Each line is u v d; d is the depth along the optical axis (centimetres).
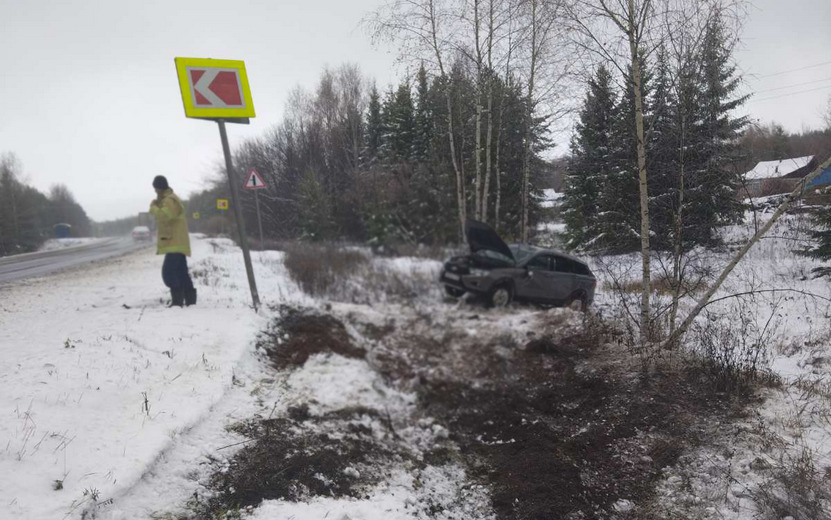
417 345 729
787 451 354
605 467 376
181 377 424
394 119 2784
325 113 3266
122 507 248
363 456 373
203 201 6091
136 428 321
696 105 643
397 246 2019
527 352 674
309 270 1158
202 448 322
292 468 327
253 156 3512
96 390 365
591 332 692
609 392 507
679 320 700
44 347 461
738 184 659
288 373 516
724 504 311
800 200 709
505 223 2044
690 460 365
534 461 391
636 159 692
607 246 921
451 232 2167
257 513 271
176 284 669
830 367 515
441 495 346
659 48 593
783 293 866
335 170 3106
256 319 627
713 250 673
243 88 606
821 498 304
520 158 1844
